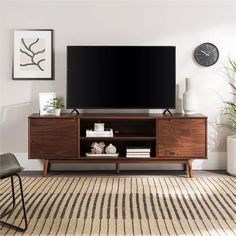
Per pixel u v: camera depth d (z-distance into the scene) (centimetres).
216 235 211
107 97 343
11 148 356
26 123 354
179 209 251
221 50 352
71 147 329
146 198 272
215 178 327
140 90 343
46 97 340
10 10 347
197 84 353
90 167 356
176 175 337
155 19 349
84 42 350
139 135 339
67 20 348
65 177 329
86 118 327
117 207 254
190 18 350
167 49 341
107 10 348
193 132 328
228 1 349
